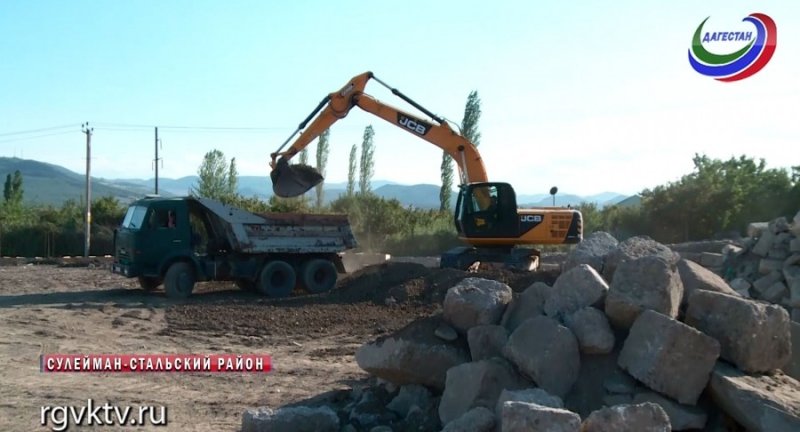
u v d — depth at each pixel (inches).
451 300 311.7
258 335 550.0
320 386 391.9
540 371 261.6
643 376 256.4
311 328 576.1
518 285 654.5
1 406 343.0
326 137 2010.3
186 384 395.5
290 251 780.0
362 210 1433.3
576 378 268.4
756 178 1270.9
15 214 1759.4
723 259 650.8
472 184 803.4
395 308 649.6
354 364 447.8
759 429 231.9
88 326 565.9
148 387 387.2
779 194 1228.5
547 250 1131.9
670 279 269.1
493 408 263.1
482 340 294.7
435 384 304.7
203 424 323.0
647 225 1275.8
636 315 269.3
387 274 754.2
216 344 513.0
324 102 816.3
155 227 738.2
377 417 304.7
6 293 788.6
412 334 310.2
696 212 1226.6
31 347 480.4
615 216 1325.0
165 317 618.2
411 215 1508.4
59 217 1680.6
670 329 253.0
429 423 289.3
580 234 811.4
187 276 743.7
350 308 654.5
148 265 738.8
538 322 274.4
